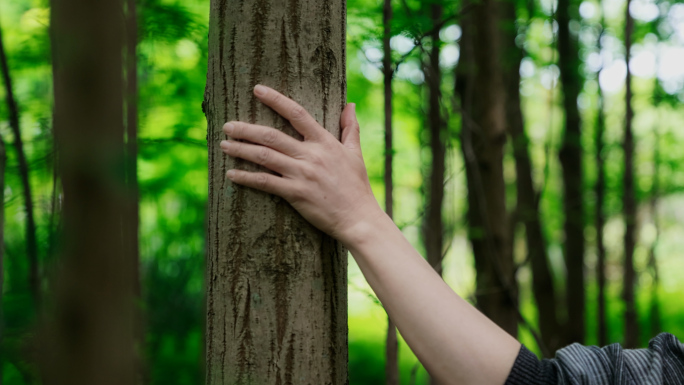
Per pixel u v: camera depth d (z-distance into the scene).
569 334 5.65
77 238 1.95
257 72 1.15
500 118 3.52
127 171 2.38
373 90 5.32
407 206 7.07
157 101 3.71
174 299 4.39
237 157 1.14
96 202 1.96
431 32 2.13
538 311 5.63
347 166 1.08
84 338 1.97
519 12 4.33
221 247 1.17
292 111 1.08
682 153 7.09
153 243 4.85
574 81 5.38
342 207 1.05
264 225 1.13
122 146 2.01
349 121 1.20
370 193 1.09
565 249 5.82
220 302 1.17
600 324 5.11
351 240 1.05
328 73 1.19
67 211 1.95
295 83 1.15
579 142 5.59
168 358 4.29
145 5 2.98
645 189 7.20
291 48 1.15
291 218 1.13
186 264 4.59
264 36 1.15
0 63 2.51
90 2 1.91
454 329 0.97
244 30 1.15
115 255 2.00
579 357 1.02
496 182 3.49
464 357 0.96
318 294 1.16
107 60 1.93
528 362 0.97
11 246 2.94
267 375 1.14
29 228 2.41
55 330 2.00
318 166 1.06
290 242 1.13
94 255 1.96
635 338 4.64
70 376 1.96
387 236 1.04
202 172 4.71
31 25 3.30
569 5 5.21
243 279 1.15
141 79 3.51
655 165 6.78
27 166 2.46
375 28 2.34
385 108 2.15
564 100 5.57
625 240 4.65
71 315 1.96
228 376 1.16
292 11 1.16
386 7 2.17
